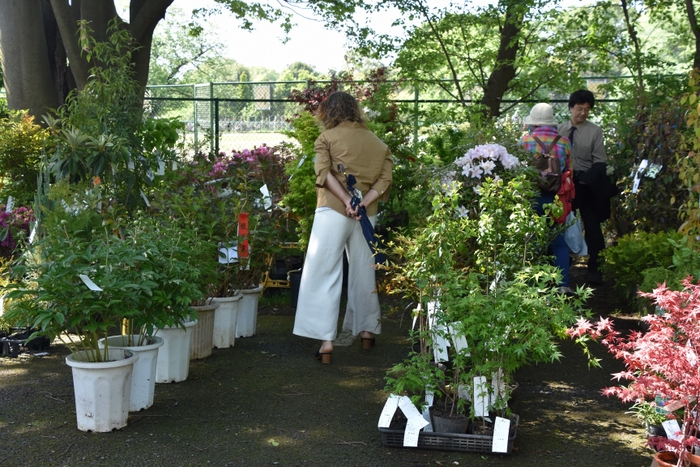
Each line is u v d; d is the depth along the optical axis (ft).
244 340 18.80
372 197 16.43
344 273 24.16
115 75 21.44
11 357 16.87
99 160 19.25
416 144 29.63
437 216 13.34
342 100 16.52
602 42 31.68
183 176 21.29
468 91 37.14
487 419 11.85
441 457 11.44
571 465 11.12
